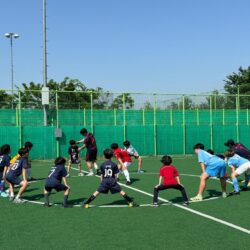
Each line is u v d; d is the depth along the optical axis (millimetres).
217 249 6289
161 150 27688
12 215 8891
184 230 7465
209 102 29125
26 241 6824
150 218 8477
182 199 10688
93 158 16062
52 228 7703
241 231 7367
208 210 9234
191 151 28531
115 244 6605
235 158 11477
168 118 27953
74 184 13672
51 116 24906
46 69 24797
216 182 13859
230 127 29688
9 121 23891
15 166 10602
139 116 27125
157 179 14820
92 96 25891
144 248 6371
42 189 12742
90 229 7605
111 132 26359
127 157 14242
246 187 12164
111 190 9648
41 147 24547
